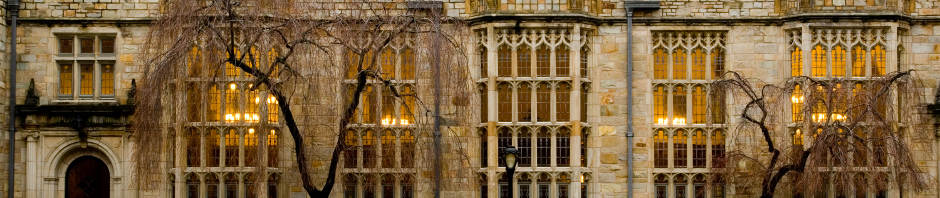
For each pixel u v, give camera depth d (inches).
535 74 1312.7
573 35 1310.3
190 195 1301.7
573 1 1309.1
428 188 1312.7
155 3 1328.7
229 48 1053.2
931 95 1314.0
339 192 1314.0
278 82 1063.6
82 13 1330.0
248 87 1258.6
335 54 1125.1
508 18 1301.7
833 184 1226.0
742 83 1203.2
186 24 1040.2
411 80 1320.1
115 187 1328.7
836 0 1306.6
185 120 1098.1
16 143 1328.7
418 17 1120.8
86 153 1347.2
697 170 1330.0
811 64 1302.9
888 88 1117.1
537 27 1306.6
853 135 1088.8
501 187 1327.5
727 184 1263.5
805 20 1300.4
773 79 1318.9
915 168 1115.9
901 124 1279.5
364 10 1115.3
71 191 1353.3
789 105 1304.1
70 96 1342.3
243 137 1294.3
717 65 1336.1
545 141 1330.0
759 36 1323.8
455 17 1195.3
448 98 1135.0
